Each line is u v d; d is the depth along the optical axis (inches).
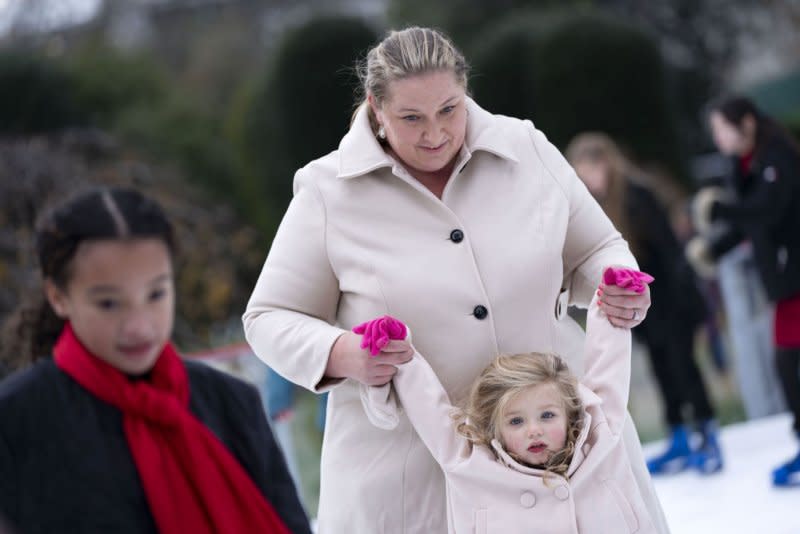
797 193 465.7
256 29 1647.4
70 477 179.6
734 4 1526.8
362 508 245.6
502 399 235.6
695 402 512.1
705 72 1529.3
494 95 1071.0
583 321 770.2
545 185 249.8
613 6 1498.5
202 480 185.5
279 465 204.5
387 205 243.1
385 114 232.4
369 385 232.4
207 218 918.4
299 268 245.9
